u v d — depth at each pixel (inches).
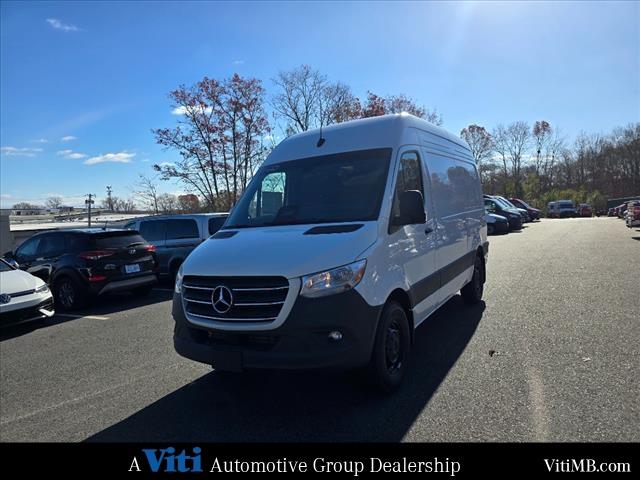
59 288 380.2
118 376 204.8
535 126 2743.6
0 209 1469.0
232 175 1107.9
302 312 137.5
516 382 167.2
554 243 676.7
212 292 148.9
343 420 147.3
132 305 383.9
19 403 181.5
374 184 174.9
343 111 1207.6
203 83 1048.2
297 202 185.2
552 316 255.1
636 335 213.2
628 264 428.1
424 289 193.6
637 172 2600.9
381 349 155.3
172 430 149.3
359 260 146.1
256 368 142.0
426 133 223.8
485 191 2513.5
